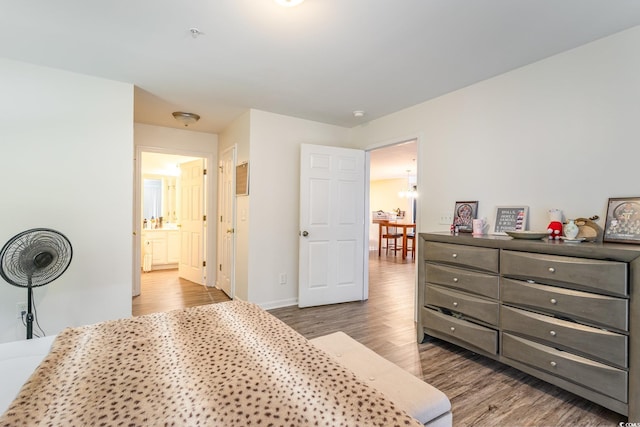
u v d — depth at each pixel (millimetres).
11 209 2332
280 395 862
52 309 2475
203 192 4719
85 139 2578
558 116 2178
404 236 7574
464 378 2064
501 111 2518
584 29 1874
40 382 911
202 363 1035
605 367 1584
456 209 2820
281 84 2756
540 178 2271
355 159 3943
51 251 2129
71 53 2223
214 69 2469
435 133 3053
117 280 2711
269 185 3568
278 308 3600
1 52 2213
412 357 2379
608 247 1602
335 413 803
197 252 4832
